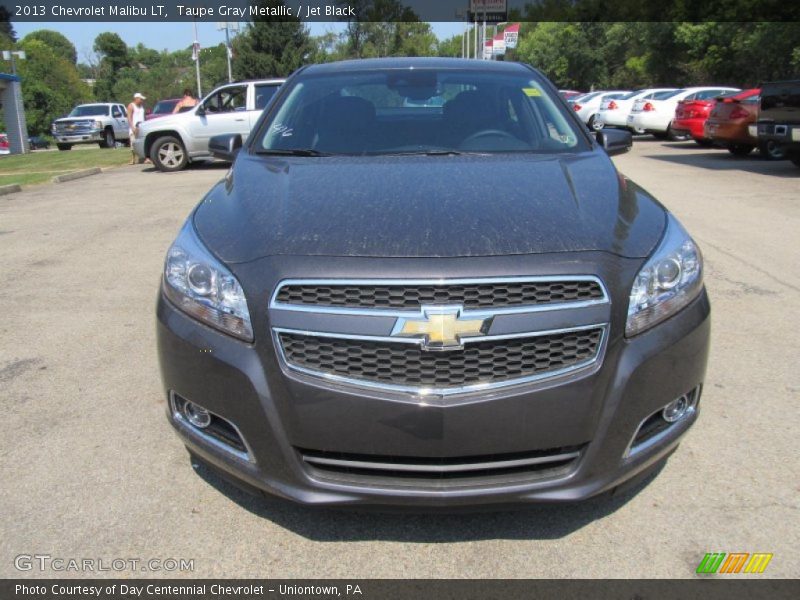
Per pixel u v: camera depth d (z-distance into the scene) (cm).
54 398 356
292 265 219
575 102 2527
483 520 254
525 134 345
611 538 243
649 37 3653
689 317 238
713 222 757
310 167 303
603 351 217
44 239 744
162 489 275
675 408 241
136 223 826
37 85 6419
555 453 220
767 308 480
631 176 1147
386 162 307
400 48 5562
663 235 248
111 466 291
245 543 243
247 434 224
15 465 293
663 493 269
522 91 376
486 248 220
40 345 432
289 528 251
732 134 1393
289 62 4297
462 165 298
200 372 229
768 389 356
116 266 622
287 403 216
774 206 848
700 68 3189
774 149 1327
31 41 7519
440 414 209
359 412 212
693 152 1602
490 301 213
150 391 363
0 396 359
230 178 311
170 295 246
